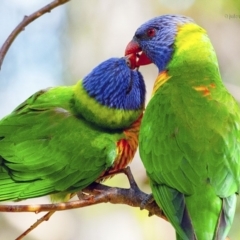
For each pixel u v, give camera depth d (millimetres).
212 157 8172
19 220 15477
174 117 8570
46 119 9539
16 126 9477
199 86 9031
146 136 8750
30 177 9094
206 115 8500
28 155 9180
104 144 9344
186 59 9719
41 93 10062
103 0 16797
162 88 9211
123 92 9539
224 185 8047
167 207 8117
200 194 7961
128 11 16531
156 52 10266
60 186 9180
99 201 8133
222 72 15930
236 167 8305
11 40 8312
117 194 8320
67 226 15797
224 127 8414
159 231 15375
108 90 9500
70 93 9945
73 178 9227
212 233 7727
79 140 9336
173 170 8273
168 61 10094
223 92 9008
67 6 17500
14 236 15328
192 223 7781
